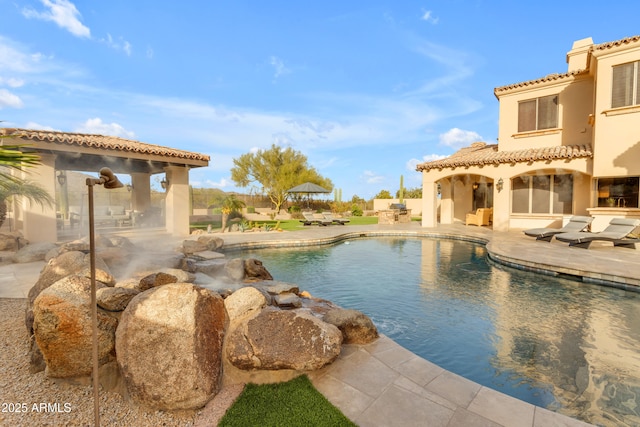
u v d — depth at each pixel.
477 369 4.49
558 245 12.16
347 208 36.12
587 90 15.66
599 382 4.15
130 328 3.33
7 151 2.67
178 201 15.46
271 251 13.18
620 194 13.76
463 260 11.29
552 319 6.07
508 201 16.67
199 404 3.15
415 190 40.81
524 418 3.02
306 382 3.59
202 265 7.83
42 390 3.41
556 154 14.87
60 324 3.39
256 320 3.77
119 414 3.12
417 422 2.97
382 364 3.94
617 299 7.07
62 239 12.73
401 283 8.55
